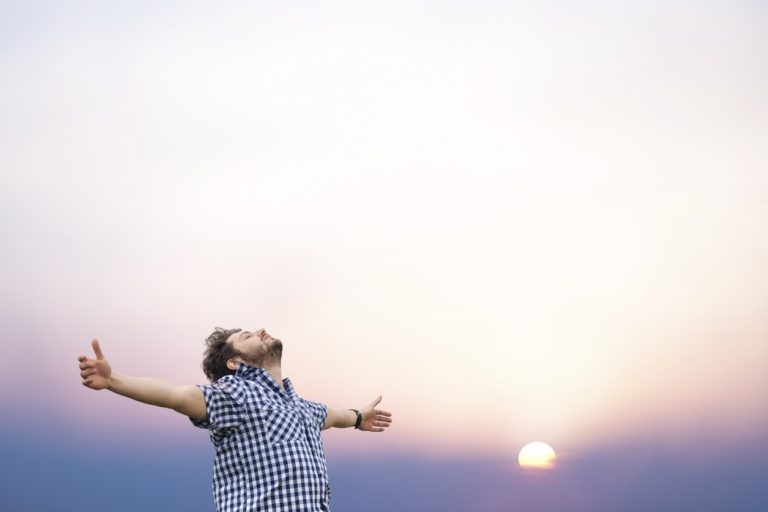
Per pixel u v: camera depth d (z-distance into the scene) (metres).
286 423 2.52
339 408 3.02
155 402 2.34
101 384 2.21
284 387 2.76
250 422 2.47
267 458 2.44
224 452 2.47
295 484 2.43
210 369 2.81
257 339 2.79
